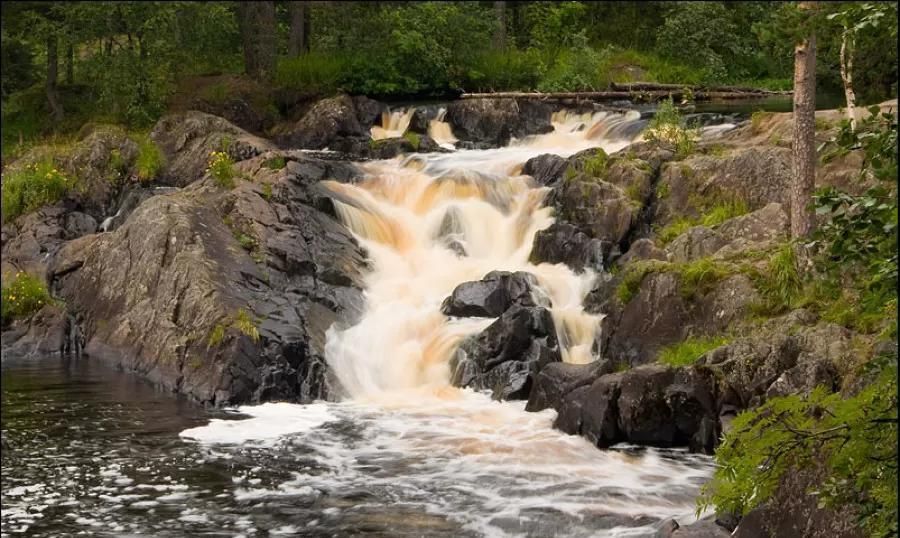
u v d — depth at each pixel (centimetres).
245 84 2856
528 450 1202
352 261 1812
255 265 1709
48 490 1067
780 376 1160
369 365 1551
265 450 1213
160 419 1354
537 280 1666
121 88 2680
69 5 2808
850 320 1202
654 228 1758
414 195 2017
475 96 2816
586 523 962
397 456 1185
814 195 545
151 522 976
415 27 3003
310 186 1969
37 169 2273
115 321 1730
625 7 3772
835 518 751
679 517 971
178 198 1839
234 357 1476
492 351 1499
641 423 1210
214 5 3002
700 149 1875
